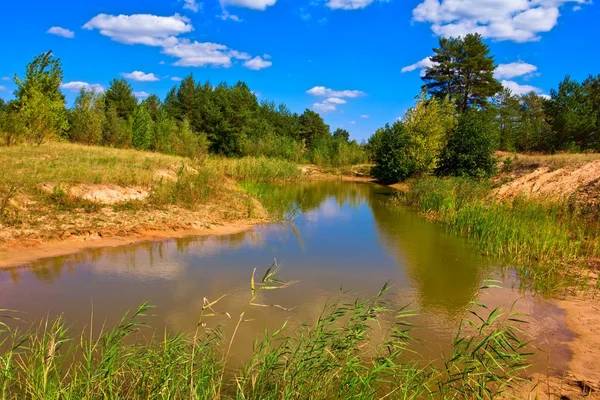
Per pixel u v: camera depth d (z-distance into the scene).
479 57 39.16
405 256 11.07
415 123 29.48
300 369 4.60
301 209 18.69
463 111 40.03
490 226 13.06
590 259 10.73
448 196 17.69
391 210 19.05
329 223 15.45
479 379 4.85
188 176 17.56
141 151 28.05
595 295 8.41
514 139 39.69
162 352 5.21
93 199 13.34
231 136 43.84
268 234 13.12
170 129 35.28
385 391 5.07
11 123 21.52
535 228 12.21
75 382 4.26
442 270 9.93
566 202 15.70
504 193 19.80
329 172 38.47
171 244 11.30
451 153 26.30
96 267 9.20
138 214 13.18
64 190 13.01
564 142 34.12
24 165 15.02
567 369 5.64
